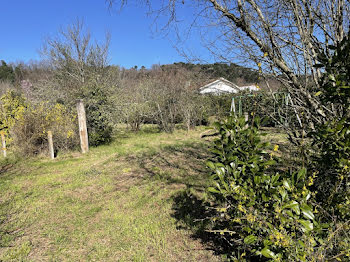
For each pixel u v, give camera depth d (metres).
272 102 2.41
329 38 2.22
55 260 2.57
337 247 1.70
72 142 8.00
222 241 2.68
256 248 1.89
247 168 1.96
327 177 1.85
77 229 3.14
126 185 4.68
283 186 1.69
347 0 2.04
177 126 13.75
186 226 3.08
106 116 9.28
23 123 7.16
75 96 9.70
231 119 2.07
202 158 6.60
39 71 26.27
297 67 2.21
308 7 2.10
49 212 3.62
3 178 5.27
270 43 2.28
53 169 5.93
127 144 9.22
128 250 2.69
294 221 1.63
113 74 16.81
